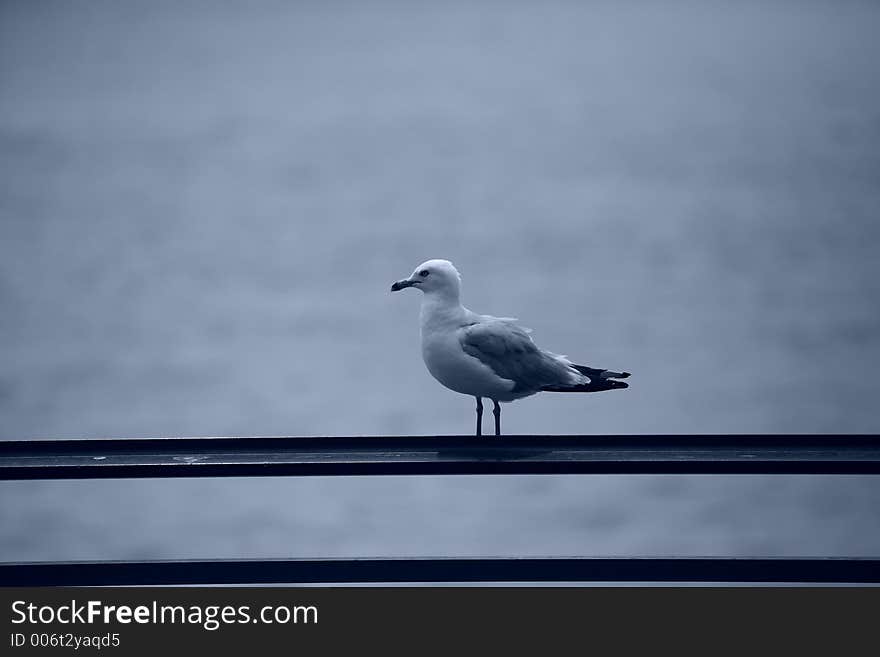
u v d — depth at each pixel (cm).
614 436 691
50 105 7638
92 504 2448
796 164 6141
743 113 7306
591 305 4138
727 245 4875
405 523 2406
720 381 3316
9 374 3484
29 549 2288
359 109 7731
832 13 9969
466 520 2409
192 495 2488
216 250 5028
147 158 6606
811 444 683
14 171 6300
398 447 696
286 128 7300
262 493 2505
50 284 4522
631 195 5719
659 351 3603
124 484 2520
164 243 5106
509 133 7088
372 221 5478
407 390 3306
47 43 9244
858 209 5347
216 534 2348
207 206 5778
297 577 627
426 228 5325
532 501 2472
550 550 2311
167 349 3728
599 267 4653
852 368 3441
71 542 2312
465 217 5491
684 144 6681
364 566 628
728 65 8569
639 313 4016
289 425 3092
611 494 2489
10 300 4284
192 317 4078
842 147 6438
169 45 9319
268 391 3331
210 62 8794
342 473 648
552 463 645
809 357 3519
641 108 7556
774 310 4022
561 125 7275
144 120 7356
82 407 3259
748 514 2403
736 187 5769
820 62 8462
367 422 3098
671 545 2297
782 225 5138
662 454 677
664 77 8356
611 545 2308
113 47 9181
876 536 2320
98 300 4316
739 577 622
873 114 7094
